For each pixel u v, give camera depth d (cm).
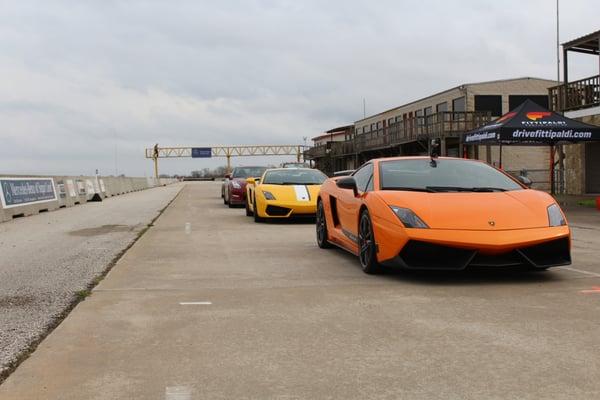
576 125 1495
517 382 319
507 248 543
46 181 1834
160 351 384
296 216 1283
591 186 1939
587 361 349
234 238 1009
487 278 598
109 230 1157
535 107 1563
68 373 346
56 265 734
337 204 782
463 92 3098
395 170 688
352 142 4150
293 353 376
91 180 2448
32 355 379
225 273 662
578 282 575
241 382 328
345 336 410
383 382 323
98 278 637
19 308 506
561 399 295
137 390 319
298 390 315
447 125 2748
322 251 838
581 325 424
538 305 484
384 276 625
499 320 441
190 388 320
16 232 1154
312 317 461
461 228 554
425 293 537
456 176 674
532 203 593
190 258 779
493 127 1516
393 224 575
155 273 667
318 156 5541
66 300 532
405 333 413
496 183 661
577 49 1947
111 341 407
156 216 1512
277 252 829
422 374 334
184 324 448
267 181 1358
